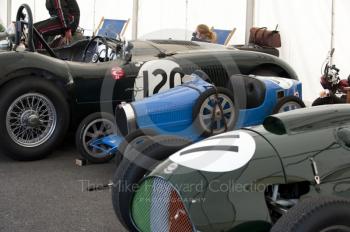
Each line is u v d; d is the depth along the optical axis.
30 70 4.08
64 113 4.22
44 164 4.12
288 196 2.11
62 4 6.33
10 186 3.51
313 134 2.14
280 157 2.02
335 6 6.35
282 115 2.25
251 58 4.75
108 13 10.52
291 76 4.98
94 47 5.13
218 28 8.17
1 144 4.02
